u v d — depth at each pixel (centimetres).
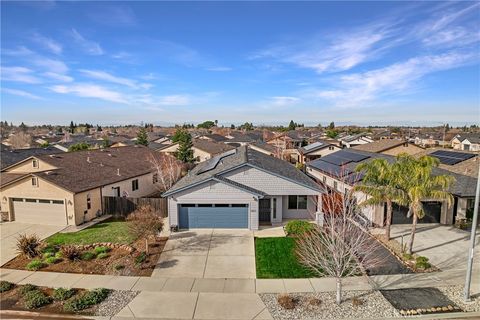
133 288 1330
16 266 1561
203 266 1533
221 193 2067
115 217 2461
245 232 2020
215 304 1202
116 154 3534
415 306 1166
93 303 1209
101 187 2511
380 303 1188
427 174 1526
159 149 5734
